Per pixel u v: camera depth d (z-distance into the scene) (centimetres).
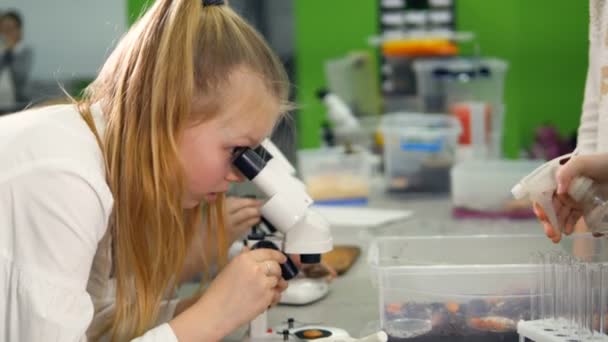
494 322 122
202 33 118
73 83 317
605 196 121
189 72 116
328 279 155
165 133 117
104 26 318
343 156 250
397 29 348
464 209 221
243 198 147
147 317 122
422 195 258
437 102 287
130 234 121
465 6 357
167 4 120
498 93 280
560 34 354
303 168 250
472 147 261
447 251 134
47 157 111
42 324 109
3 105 311
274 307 146
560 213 127
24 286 109
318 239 123
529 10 354
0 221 110
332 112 289
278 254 123
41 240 110
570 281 117
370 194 266
